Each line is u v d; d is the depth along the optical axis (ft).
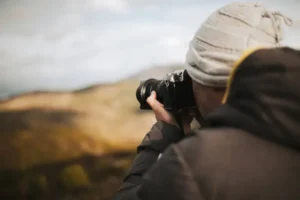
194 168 1.39
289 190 1.35
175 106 2.19
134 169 1.97
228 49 1.77
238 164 1.37
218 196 1.35
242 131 1.42
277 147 1.39
